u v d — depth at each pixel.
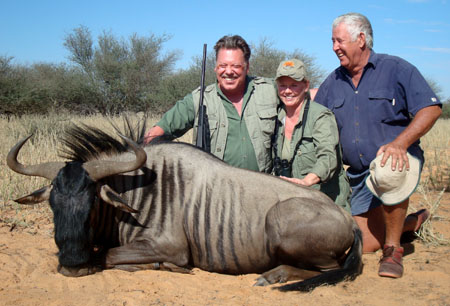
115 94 28.25
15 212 5.96
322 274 3.74
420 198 6.98
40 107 23.03
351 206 5.20
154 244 4.09
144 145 4.45
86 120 17.00
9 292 3.56
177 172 4.24
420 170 4.25
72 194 3.70
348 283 3.88
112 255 4.08
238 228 4.05
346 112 4.95
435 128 19.30
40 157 8.67
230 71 4.88
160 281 3.86
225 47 4.88
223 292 3.67
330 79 5.19
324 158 4.68
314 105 4.89
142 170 4.25
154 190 4.20
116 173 3.88
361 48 4.73
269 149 5.14
